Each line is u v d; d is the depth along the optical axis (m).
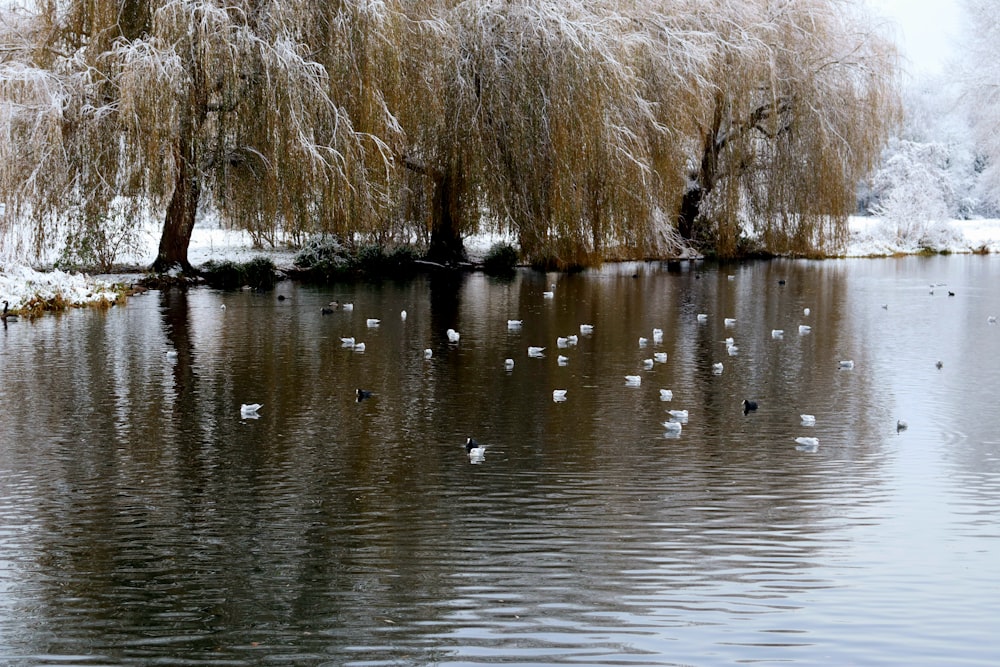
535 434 10.99
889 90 37.62
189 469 9.59
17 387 13.27
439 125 27.78
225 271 26.30
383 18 25.38
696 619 6.34
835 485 9.15
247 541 7.70
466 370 14.71
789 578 6.96
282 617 6.39
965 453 10.27
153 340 17.12
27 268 22.14
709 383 13.94
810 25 37.31
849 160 37.25
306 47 24.89
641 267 33.88
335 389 13.29
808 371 14.88
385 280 28.08
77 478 9.30
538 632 6.17
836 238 38.09
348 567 7.18
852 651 5.93
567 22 28.14
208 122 25.91
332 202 24.78
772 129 35.75
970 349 16.97
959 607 6.50
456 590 6.77
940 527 8.01
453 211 29.39
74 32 24.42
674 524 8.06
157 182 23.17
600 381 14.01
